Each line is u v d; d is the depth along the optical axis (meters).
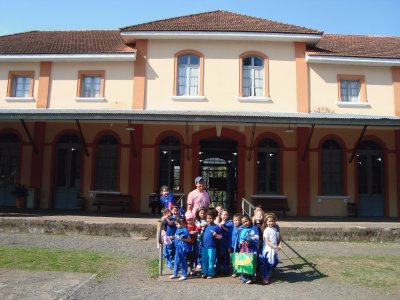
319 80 15.66
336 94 15.61
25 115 12.57
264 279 6.98
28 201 15.58
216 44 15.70
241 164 15.50
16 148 16.23
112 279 6.91
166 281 6.94
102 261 8.17
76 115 12.51
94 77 15.98
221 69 15.58
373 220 13.81
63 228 11.07
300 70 15.60
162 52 15.69
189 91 15.65
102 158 15.86
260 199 15.14
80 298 5.79
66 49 16.28
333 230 10.98
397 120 12.37
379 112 15.58
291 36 15.35
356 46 17.48
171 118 12.48
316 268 8.02
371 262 8.55
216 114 13.22
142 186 15.44
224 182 17.09
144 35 15.44
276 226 7.39
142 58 15.62
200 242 7.49
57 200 15.85
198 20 17.12
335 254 9.37
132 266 7.92
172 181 15.64
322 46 17.22
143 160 15.59
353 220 13.73
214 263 7.27
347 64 15.66
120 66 15.75
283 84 15.55
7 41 17.72
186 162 15.54
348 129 15.78
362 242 10.97
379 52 16.44
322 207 15.36
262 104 15.43
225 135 15.60
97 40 17.98
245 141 15.63
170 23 16.52
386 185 15.61
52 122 16.03
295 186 15.39
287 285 6.84
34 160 15.86
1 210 14.44
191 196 8.36
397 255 9.38
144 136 15.73
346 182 15.52
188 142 15.59
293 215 15.23
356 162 15.73
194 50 15.63
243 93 15.66
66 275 6.97
